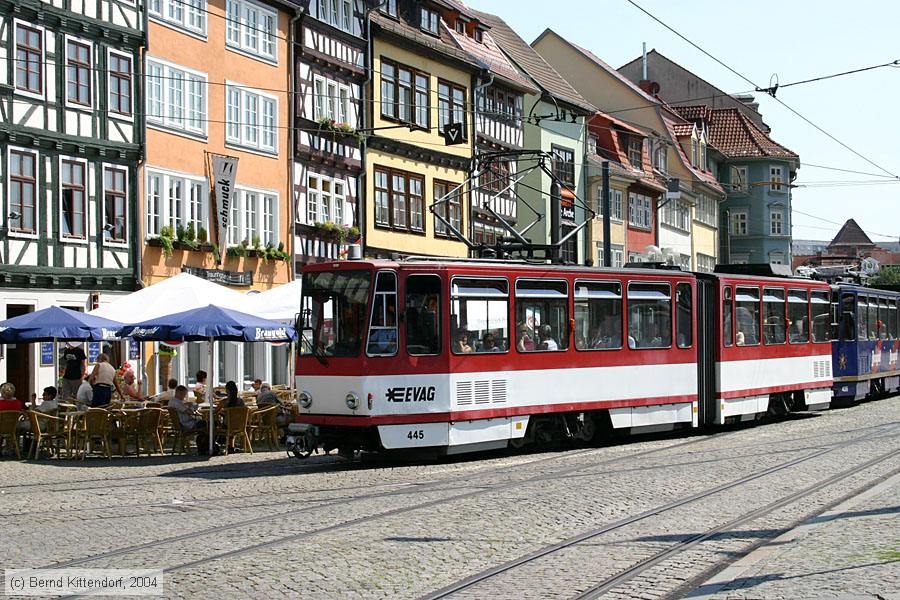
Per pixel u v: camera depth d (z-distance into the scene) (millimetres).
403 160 44094
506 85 51438
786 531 12938
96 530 13055
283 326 23484
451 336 20484
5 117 28109
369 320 19953
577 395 22797
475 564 11047
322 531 12852
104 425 21984
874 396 40188
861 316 35469
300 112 38438
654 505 14977
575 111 57469
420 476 18344
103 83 31016
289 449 20312
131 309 23500
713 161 81562
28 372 29094
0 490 17078
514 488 16594
